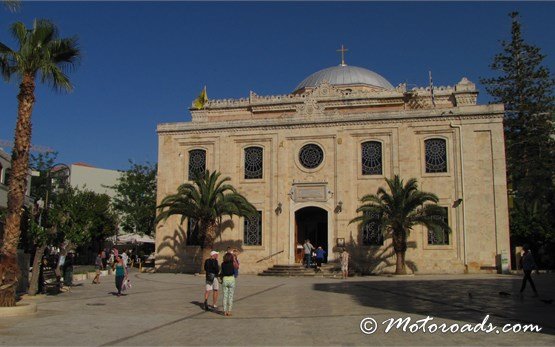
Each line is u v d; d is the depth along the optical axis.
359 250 35.25
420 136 35.66
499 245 33.28
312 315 14.93
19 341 11.20
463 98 38.59
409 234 34.09
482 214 33.84
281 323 13.54
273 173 37.69
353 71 48.16
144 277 32.91
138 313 15.80
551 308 15.82
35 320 14.32
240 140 38.78
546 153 49.12
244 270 36.94
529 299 18.30
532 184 48.19
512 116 50.56
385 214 33.03
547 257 38.56
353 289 23.19
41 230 21.62
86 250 52.03
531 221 39.06
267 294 21.36
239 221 37.66
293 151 37.69
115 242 54.50
